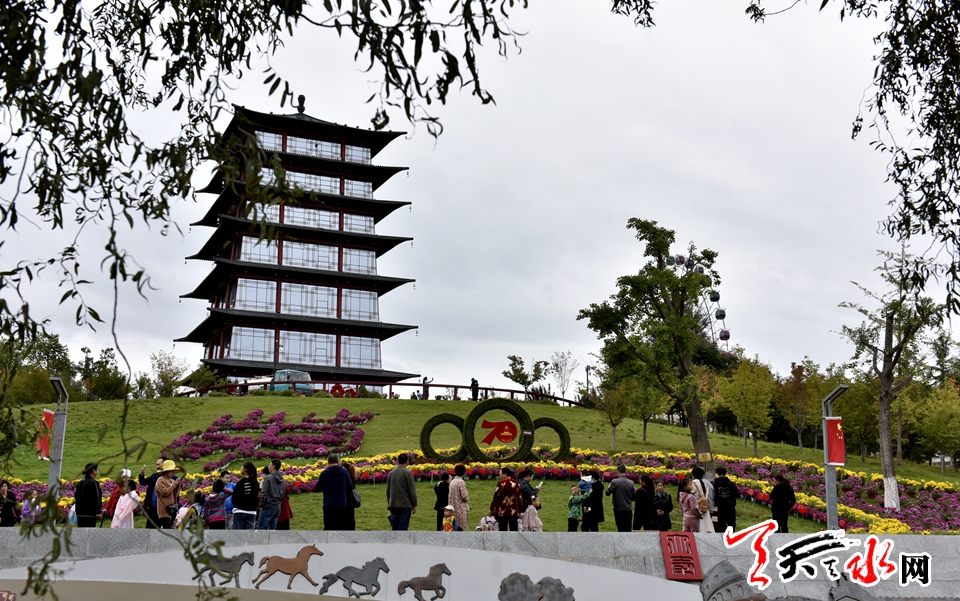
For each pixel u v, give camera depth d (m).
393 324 67.44
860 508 28.52
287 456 33.12
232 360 62.44
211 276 67.31
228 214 66.31
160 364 56.88
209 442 35.81
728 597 13.41
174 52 5.90
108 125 4.82
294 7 4.79
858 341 31.75
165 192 4.98
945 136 7.38
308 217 68.62
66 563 12.24
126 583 11.96
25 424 5.15
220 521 15.57
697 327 34.47
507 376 63.72
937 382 49.88
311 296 66.69
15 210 4.50
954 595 13.87
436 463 28.73
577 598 13.24
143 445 4.09
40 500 4.29
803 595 13.71
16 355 4.92
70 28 5.11
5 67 4.41
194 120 5.88
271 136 68.75
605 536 13.82
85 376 56.19
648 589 13.38
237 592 12.31
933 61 7.37
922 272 7.38
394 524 15.62
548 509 23.89
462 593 13.04
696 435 33.00
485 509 23.67
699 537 14.02
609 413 39.41
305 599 12.51
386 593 12.84
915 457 57.50
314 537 13.02
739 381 41.88
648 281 32.38
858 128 7.89
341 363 66.31
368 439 37.66
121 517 15.25
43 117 4.59
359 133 70.56
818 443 61.28
